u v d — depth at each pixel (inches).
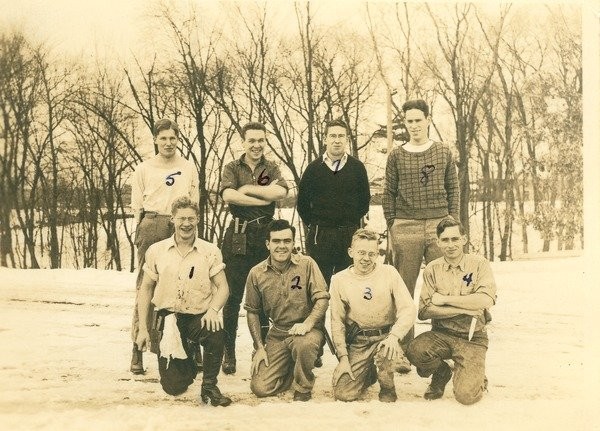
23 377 124.4
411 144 135.8
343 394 123.0
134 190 126.0
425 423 119.5
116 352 130.0
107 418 116.3
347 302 123.1
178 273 118.7
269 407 120.4
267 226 126.1
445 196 135.0
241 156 128.4
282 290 123.2
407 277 135.8
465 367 125.3
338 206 128.9
